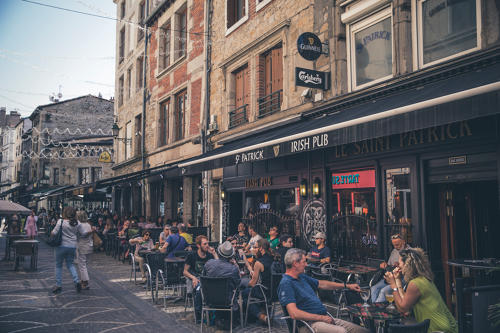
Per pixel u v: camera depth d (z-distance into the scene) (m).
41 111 40.12
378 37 8.39
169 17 18.36
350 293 5.03
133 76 22.70
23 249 11.66
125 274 11.13
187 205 15.79
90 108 41.75
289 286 4.30
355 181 8.51
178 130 17.47
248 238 11.28
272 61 11.67
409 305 3.96
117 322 6.26
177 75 17.33
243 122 12.70
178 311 7.02
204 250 6.96
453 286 6.80
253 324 6.37
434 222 6.95
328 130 6.63
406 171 7.31
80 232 8.70
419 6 7.53
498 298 4.40
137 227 15.25
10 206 14.23
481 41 6.35
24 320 6.32
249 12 12.48
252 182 11.91
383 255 7.66
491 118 5.93
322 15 9.50
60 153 37.91
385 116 5.62
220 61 14.05
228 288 5.75
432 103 5.00
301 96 9.89
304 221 9.72
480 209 6.99
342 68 8.99
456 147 6.40
